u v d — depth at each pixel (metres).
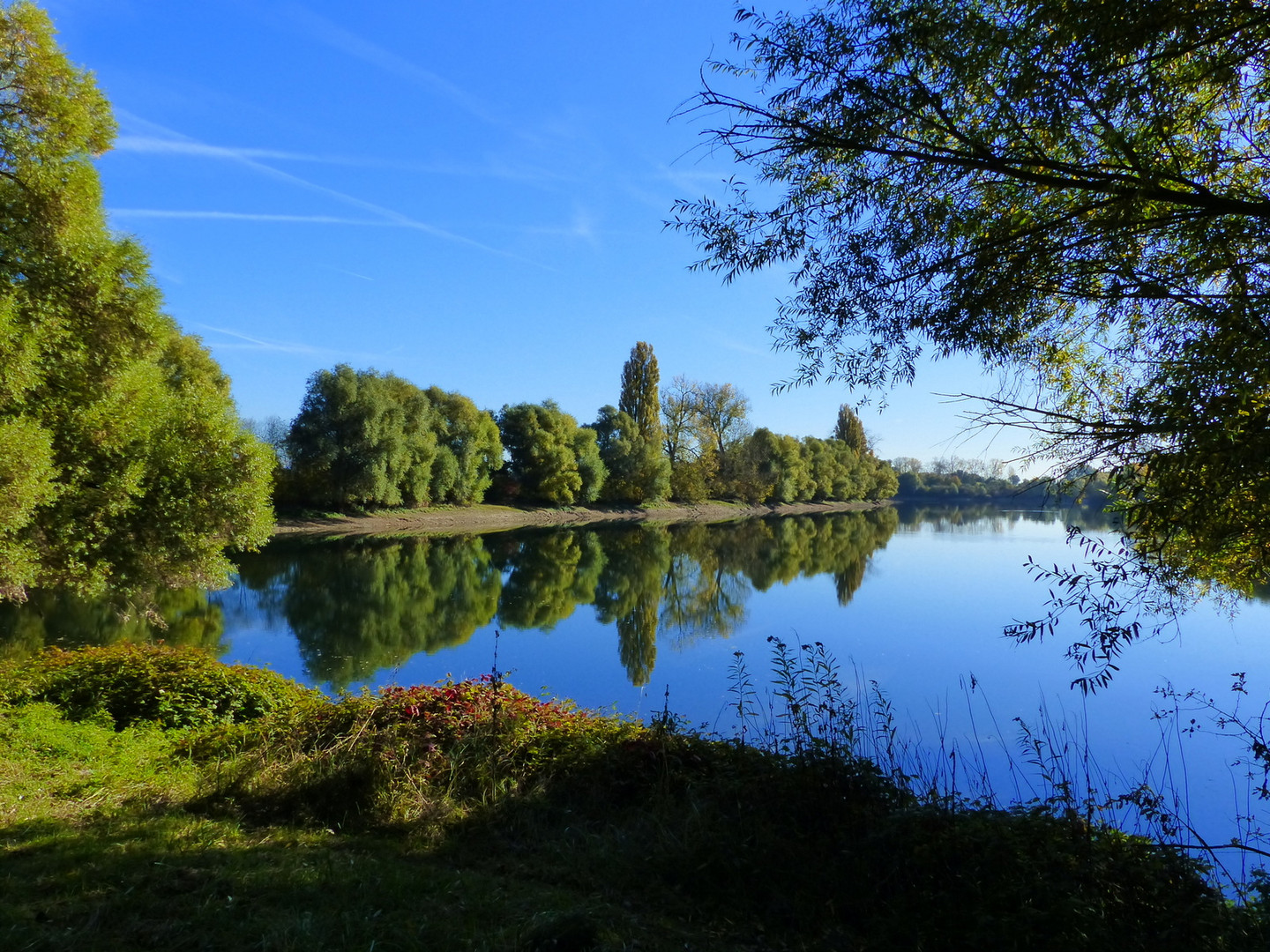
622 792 4.82
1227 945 3.12
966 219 3.55
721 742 5.26
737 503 68.50
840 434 83.75
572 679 10.98
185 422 12.92
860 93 3.36
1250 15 2.75
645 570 26.78
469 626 15.92
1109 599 3.58
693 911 3.61
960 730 8.04
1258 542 3.31
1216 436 2.79
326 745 5.27
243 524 13.30
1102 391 3.90
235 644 13.65
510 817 4.58
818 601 18.66
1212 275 3.16
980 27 3.16
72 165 10.01
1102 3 2.81
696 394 64.00
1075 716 8.33
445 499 48.62
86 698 7.30
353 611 17.42
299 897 3.40
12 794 4.62
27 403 9.80
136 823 4.20
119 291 10.70
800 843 3.95
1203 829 5.36
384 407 39.47
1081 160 3.23
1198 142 3.25
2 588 9.47
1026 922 3.16
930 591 19.92
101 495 10.74
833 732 4.63
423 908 3.36
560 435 54.38
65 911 3.11
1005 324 3.71
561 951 3.02
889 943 3.32
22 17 9.80
